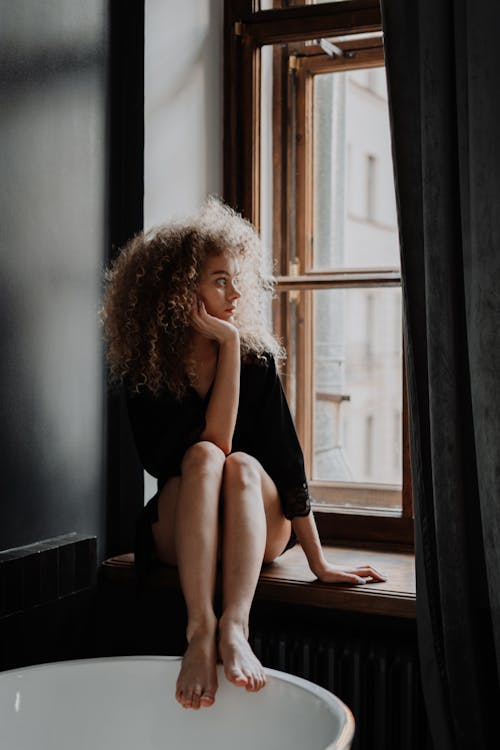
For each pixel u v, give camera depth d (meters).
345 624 2.08
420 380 1.82
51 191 2.01
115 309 2.03
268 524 1.94
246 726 1.54
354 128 2.37
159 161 2.29
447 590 1.75
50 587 1.97
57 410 2.04
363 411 2.36
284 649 1.98
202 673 1.55
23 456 1.94
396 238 2.32
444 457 1.75
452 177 1.76
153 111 2.26
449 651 1.75
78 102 2.10
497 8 1.66
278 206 2.45
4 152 1.87
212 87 2.46
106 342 2.20
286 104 2.44
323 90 2.41
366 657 1.94
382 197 2.33
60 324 2.05
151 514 1.98
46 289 2.00
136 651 2.22
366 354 2.36
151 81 2.26
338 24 2.34
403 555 2.20
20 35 1.92
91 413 2.16
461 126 1.73
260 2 2.46
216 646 1.63
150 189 2.26
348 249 2.38
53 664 1.61
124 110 2.26
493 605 1.68
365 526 2.31
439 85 1.74
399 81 1.82
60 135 2.04
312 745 1.43
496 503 1.67
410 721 1.89
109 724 1.61
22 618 1.90
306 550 1.97
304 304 2.42
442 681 1.76
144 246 2.03
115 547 2.25
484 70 1.66
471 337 1.70
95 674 1.62
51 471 2.03
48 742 1.58
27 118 1.93
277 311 2.45
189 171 2.38
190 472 1.79
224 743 1.56
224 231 2.03
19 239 1.92
